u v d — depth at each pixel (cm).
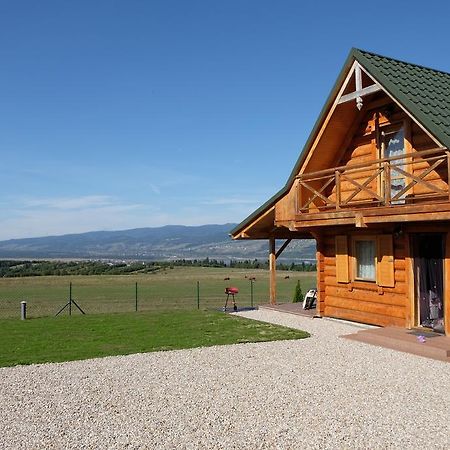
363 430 575
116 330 1322
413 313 1137
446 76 1289
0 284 3638
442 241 1112
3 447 539
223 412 641
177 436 563
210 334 1226
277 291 2952
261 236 1703
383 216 1067
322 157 1371
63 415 638
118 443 546
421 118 985
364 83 1226
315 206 1412
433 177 1105
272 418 617
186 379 801
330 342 1088
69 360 952
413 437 554
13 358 973
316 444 538
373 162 1108
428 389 734
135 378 811
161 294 2898
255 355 968
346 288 1357
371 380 784
